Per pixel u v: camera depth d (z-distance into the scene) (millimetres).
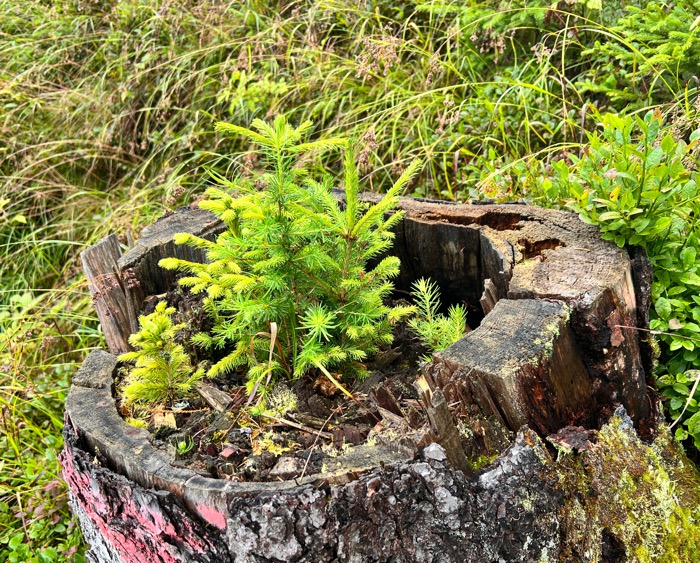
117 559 1641
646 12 2785
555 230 2012
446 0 3549
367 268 2371
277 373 1889
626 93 2926
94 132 4090
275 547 1294
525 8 3043
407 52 3828
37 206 4016
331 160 3680
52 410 2910
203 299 2057
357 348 1897
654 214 1838
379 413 1653
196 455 1551
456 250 2184
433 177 3133
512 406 1483
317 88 3799
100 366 1846
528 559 1428
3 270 3850
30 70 4266
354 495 1296
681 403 1859
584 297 1646
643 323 1825
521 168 2758
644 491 1620
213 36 4129
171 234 2279
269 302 1747
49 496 2502
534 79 3383
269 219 1648
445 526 1341
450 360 1524
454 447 1401
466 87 3549
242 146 3838
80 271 3520
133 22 4395
